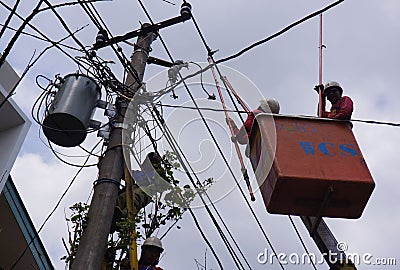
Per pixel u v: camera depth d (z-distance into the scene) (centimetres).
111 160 473
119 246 501
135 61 600
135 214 528
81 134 485
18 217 759
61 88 498
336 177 424
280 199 431
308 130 458
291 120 464
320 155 439
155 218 561
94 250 409
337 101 517
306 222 510
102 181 456
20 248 802
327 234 509
